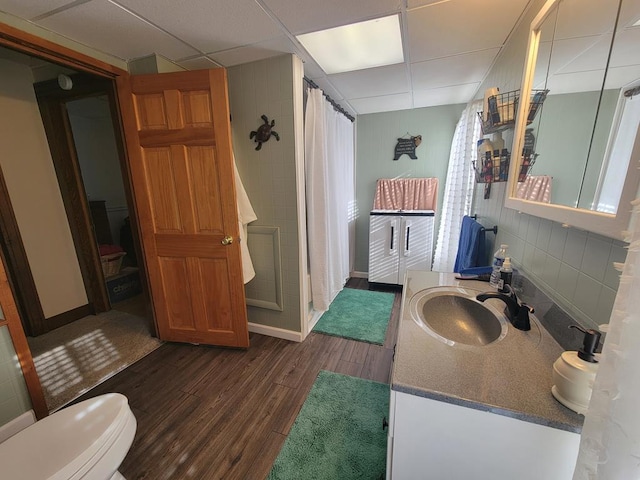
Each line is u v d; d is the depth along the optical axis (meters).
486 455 0.70
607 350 0.48
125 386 1.81
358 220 3.77
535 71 1.18
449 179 3.01
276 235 2.18
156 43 1.68
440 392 0.69
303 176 2.12
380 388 1.77
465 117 2.64
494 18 1.44
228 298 2.08
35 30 1.46
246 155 2.12
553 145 1.00
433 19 1.46
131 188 2.05
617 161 0.65
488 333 1.07
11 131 2.20
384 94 2.70
